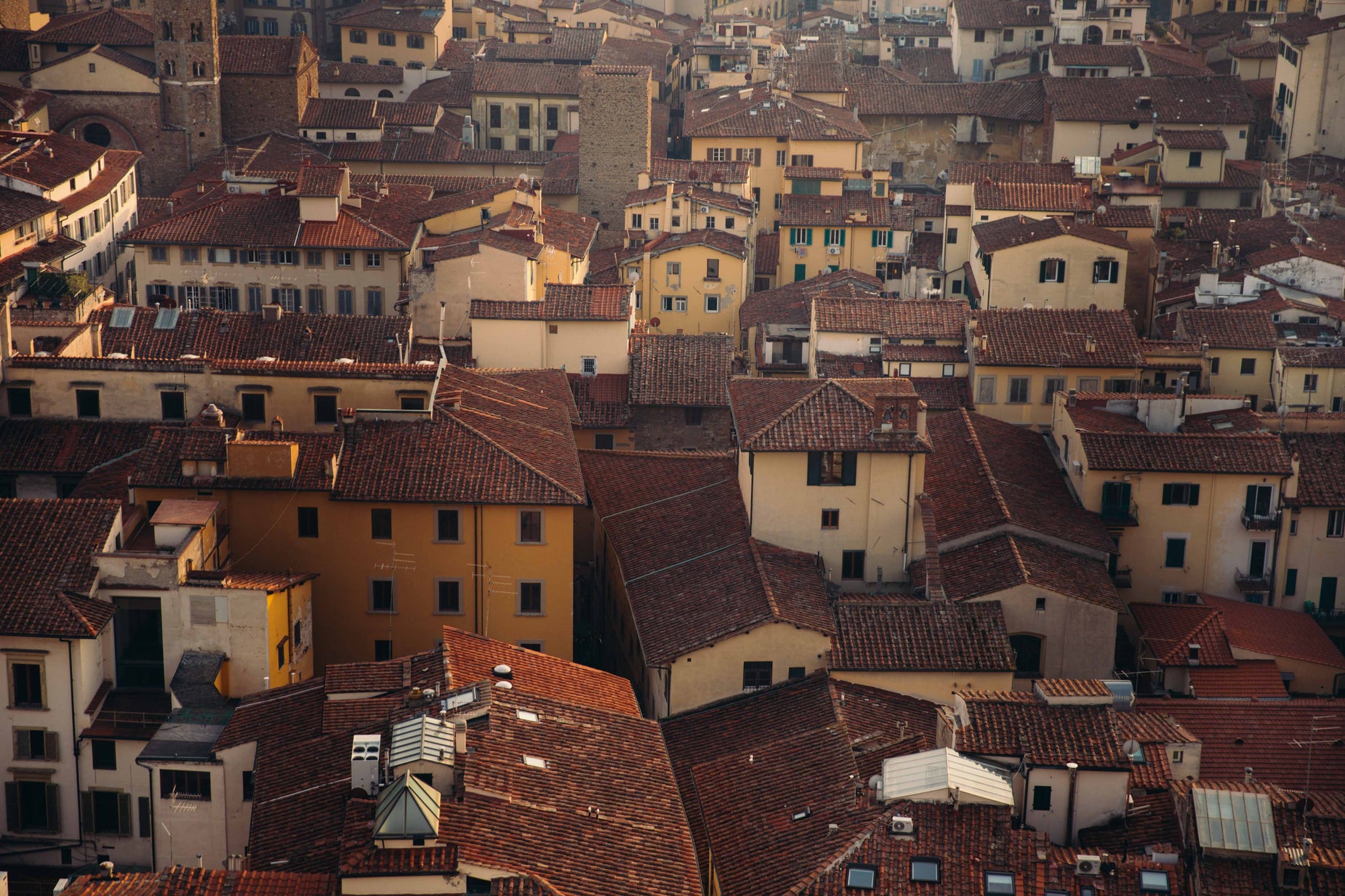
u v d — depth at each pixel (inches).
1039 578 4707.2
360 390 4980.3
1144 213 7854.3
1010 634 4714.6
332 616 4675.2
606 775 3368.6
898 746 3887.8
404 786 2933.1
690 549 4923.7
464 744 3191.4
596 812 3216.0
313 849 3117.6
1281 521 5231.3
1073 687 3705.7
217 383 5019.7
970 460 5344.5
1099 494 5246.1
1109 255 7081.7
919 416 4790.8
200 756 3695.9
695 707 4488.2
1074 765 3457.2
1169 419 5541.3
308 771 3393.2
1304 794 3521.2
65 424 5064.0
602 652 5315.0
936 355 6358.3
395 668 3700.8
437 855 2881.4
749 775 3823.8
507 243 6840.6
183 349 5930.1
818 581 4717.0
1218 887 3132.4
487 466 4692.4
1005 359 6102.4
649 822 3262.8
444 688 3553.2
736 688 4480.8
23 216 7135.8
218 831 3708.2
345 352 5979.3
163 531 4192.9
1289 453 5251.0
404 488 4606.3
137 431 5054.1
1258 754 4234.7
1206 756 4220.0
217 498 4549.7
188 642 4082.2
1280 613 5182.1
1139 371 6112.2
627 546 5049.2
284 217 7450.8
